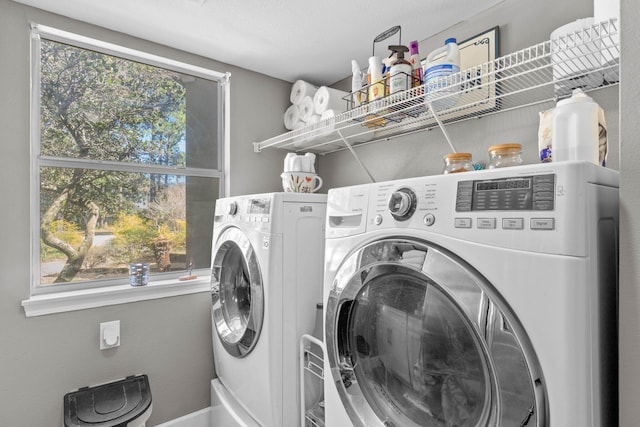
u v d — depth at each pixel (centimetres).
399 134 195
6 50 150
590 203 60
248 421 147
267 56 206
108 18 166
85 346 165
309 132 191
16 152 152
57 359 158
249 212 153
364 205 95
